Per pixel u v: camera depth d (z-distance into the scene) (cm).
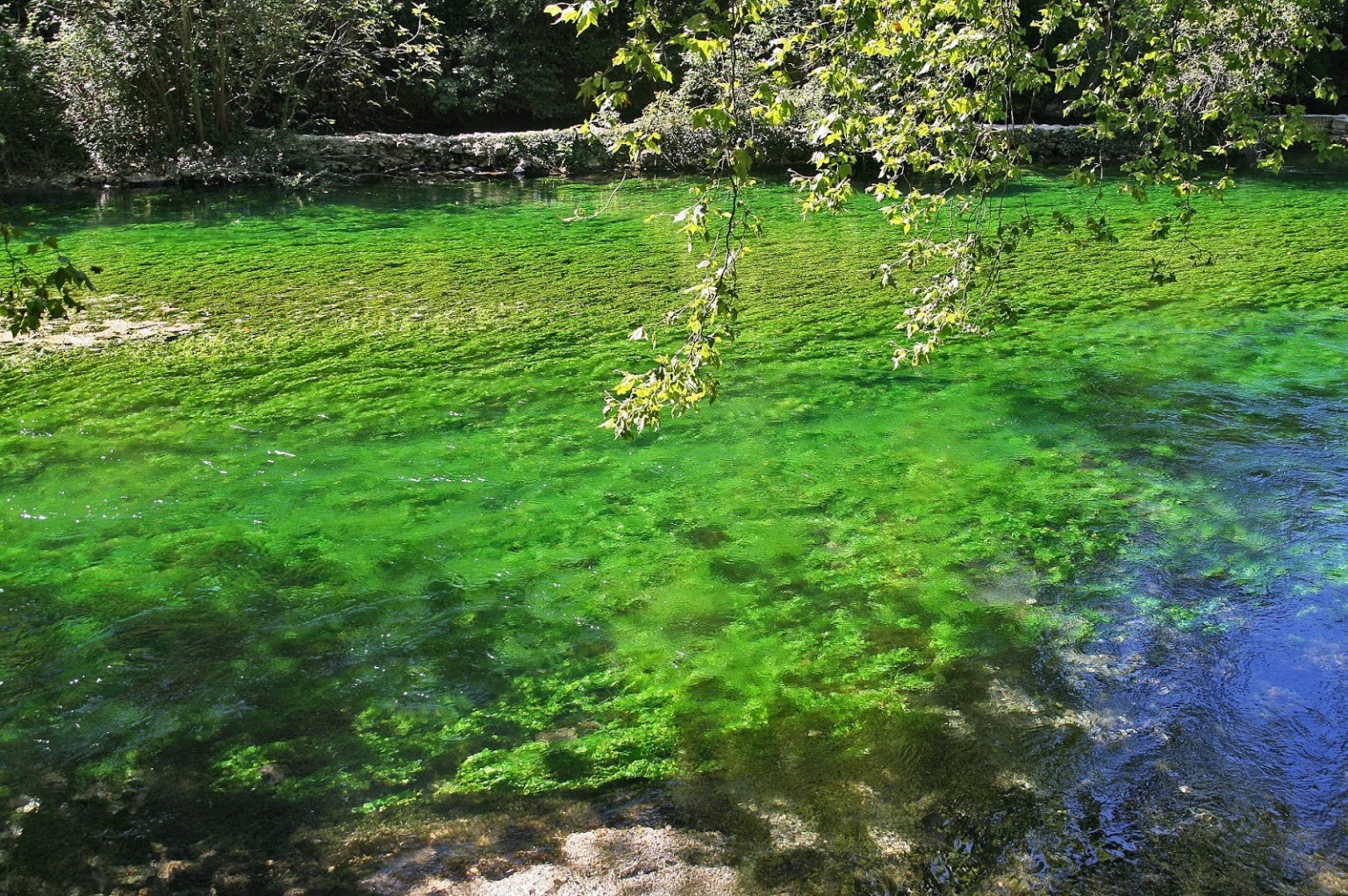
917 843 383
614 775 425
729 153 396
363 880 369
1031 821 394
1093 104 526
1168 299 1182
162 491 689
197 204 1936
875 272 580
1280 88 495
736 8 366
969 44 495
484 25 2978
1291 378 912
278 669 502
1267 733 448
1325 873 369
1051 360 966
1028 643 520
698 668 502
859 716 461
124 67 2091
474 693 485
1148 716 460
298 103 2461
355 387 895
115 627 533
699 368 450
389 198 2030
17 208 1841
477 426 806
